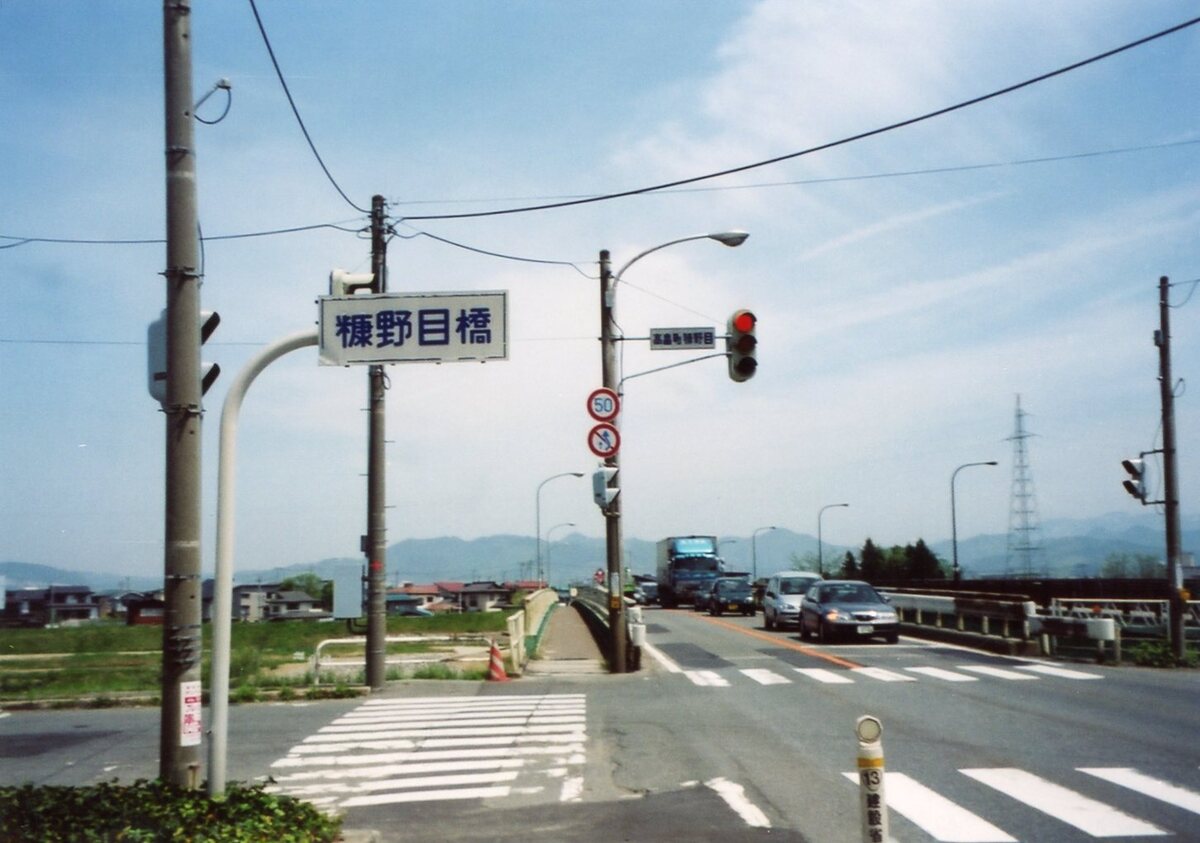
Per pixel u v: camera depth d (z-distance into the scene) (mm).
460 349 9102
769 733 13234
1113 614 26984
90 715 17172
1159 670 20453
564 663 24344
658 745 12594
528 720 15109
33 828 7016
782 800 9492
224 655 8086
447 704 17141
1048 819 8555
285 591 106750
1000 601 25812
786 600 34781
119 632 38531
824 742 12492
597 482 22219
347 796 10391
